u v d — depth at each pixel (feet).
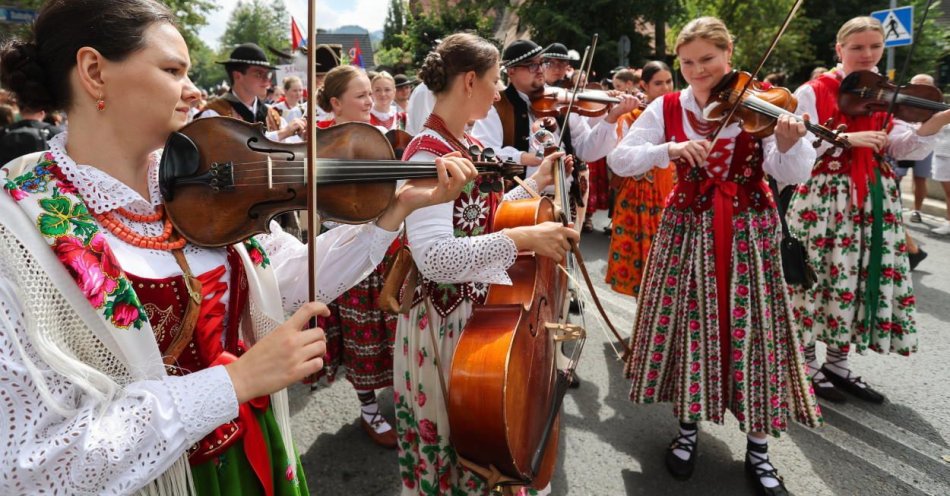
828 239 10.00
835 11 65.57
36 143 13.94
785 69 56.59
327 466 8.71
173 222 3.30
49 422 2.55
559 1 59.11
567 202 7.56
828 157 9.90
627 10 58.95
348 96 9.74
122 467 2.58
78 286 2.71
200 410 2.76
